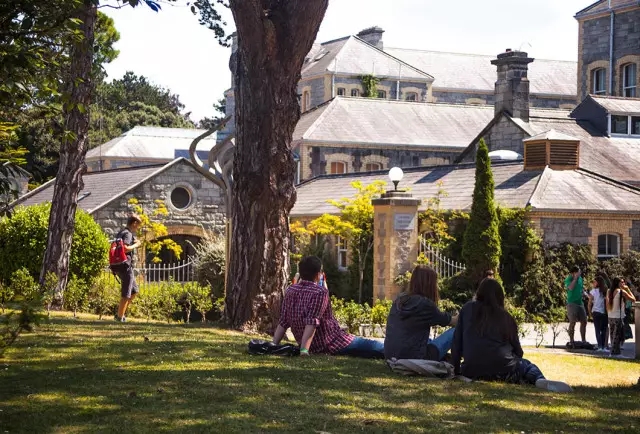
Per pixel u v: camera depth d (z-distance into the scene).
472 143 40.56
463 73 65.81
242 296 13.64
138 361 8.91
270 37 12.86
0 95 8.79
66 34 9.14
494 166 31.77
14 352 9.33
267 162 13.41
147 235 29.91
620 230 27.98
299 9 13.02
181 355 9.35
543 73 67.25
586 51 51.16
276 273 13.66
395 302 9.09
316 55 61.94
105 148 69.88
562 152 29.52
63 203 18.61
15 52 8.15
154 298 20.27
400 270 24.20
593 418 7.02
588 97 39.97
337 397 7.35
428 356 8.89
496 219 26.50
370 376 8.36
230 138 15.74
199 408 6.80
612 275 27.16
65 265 18.67
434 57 66.75
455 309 22.62
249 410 6.78
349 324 18.12
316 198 36.03
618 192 28.81
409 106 50.59
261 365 8.80
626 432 6.56
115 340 10.60
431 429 6.38
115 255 14.68
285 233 13.72
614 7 49.31
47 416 6.46
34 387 7.47
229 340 11.40
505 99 39.19
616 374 13.41
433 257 26.95
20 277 17.41
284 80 13.34
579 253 27.22
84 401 6.96
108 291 19.59
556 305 26.72
